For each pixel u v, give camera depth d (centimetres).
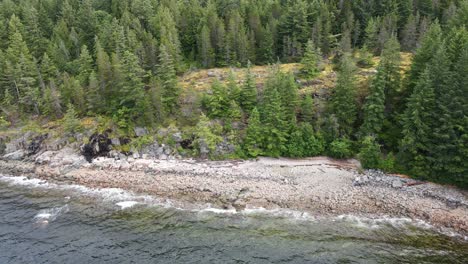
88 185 4931
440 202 4094
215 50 8306
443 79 4556
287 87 5794
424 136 4556
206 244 3428
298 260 3166
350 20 8112
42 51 8025
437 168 4391
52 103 6612
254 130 5562
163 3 9625
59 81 7219
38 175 5394
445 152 4378
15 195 4669
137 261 3162
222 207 4197
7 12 8938
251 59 8100
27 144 6284
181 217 3978
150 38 7588
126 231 3684
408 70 5516
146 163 5503
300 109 5966
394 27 7844
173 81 6462
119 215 4041
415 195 4250
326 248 3353
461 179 4250
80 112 6594
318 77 6838
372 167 4931
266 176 4888
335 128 5434
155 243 3450
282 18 8200
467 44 4912
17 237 3581
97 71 7281
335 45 8181
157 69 6688
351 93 5491
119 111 6138
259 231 3666
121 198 4488
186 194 4528
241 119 6088
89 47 8281
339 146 5250
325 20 8144
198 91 6812
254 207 4178
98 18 9238
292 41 8044
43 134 6322
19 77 6975
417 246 3378
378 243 3431
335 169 4997
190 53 8694
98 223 3859
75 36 8206
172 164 5428
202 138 5622
